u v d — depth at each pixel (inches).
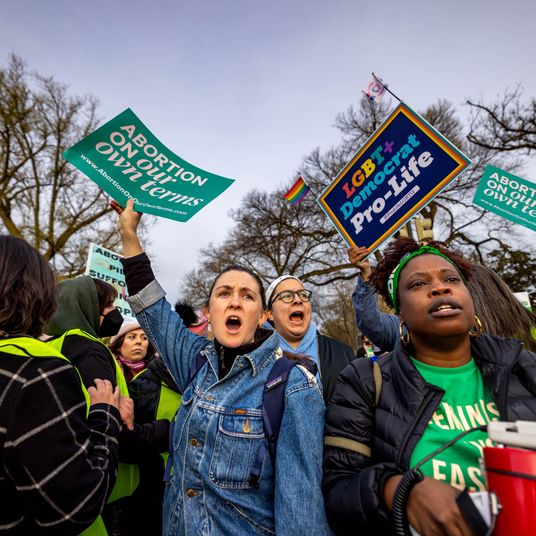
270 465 52.0
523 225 152.2
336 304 1101.1
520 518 28.2
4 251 48.4
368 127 790.5
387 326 99.3
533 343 69.3
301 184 174.9
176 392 86.6
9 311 46.2
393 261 60.4
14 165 605.6
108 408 54.3
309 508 45.5
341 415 49.8
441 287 47.6
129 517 83.8
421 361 50.2
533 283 692.1
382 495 39.3
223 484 51.2
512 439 31.7
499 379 45.3
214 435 53.6
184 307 118.2
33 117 607.5
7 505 39.5
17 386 40.1
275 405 54.1
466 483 40.6
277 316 117.1
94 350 67.6
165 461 86.7
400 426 45.4
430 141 94.4
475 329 53.6
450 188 684.1
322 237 868.0
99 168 75.2
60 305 77.1
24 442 38.5
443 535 32.7
